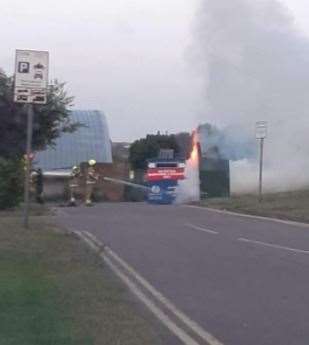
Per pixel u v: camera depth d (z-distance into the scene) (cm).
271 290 1500
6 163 3372
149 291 1474
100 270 1661
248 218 3250
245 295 1450
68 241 2127
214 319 1241
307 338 1120
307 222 3048
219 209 3750
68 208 3903
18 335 1046
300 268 1777
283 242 2319
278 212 3356
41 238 2141
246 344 1083
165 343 1062
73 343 1010
